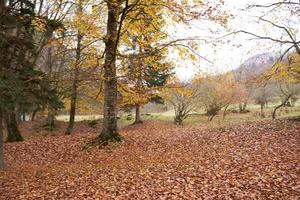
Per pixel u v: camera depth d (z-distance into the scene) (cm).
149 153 1427
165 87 1587
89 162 1361
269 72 1703
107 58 1485
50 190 998
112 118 1603
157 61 1520
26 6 1402
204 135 1741
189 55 1370
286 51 1630
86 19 1434
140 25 1438
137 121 3503
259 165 1056
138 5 1336
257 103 4466
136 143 1612
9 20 1243
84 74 1552
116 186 980
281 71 1647
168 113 4600
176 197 854
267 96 4081
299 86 3309
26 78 1228
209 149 1405
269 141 1422
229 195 836
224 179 955
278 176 930
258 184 887
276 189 843
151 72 1888
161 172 1082
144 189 932
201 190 887
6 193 1000
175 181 977
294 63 1669
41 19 1320
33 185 1063
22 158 1553
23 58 1280
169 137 1761
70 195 938
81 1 1380
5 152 1688
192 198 838
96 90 2644
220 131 1805
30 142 1877
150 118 3944
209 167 1092
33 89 1240
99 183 1024
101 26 1480
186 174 1035
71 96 2611
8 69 1199
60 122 3756
